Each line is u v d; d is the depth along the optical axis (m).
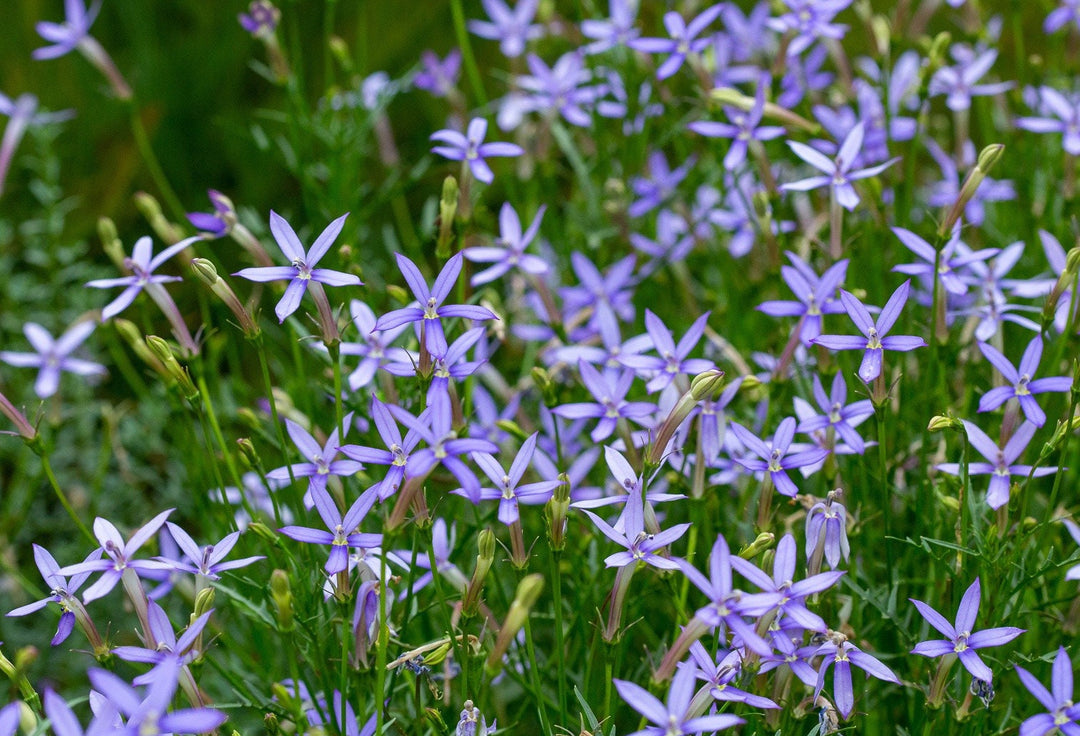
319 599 0.93
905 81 1.17
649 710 0.83
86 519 1.14
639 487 0.89
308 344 1.00
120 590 1.13
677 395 0.96
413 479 0.85
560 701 0.91
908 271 0.97
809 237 1.05
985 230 1.19
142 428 1.18
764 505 0.92
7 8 1.48
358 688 0.90
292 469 0.93
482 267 1.19
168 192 1.15
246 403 1.17
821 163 0.99
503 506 0.88
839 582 0.97
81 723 1.09
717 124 1.05
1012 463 0.93
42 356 1.04
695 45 1.09
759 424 1.04
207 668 1.07
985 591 0.94
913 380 1.06
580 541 1.00
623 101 1.20
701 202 1.19
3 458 1.22
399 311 0.89
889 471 1.00
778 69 1.09
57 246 1.24
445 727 0.90
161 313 1.28
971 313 1.00
